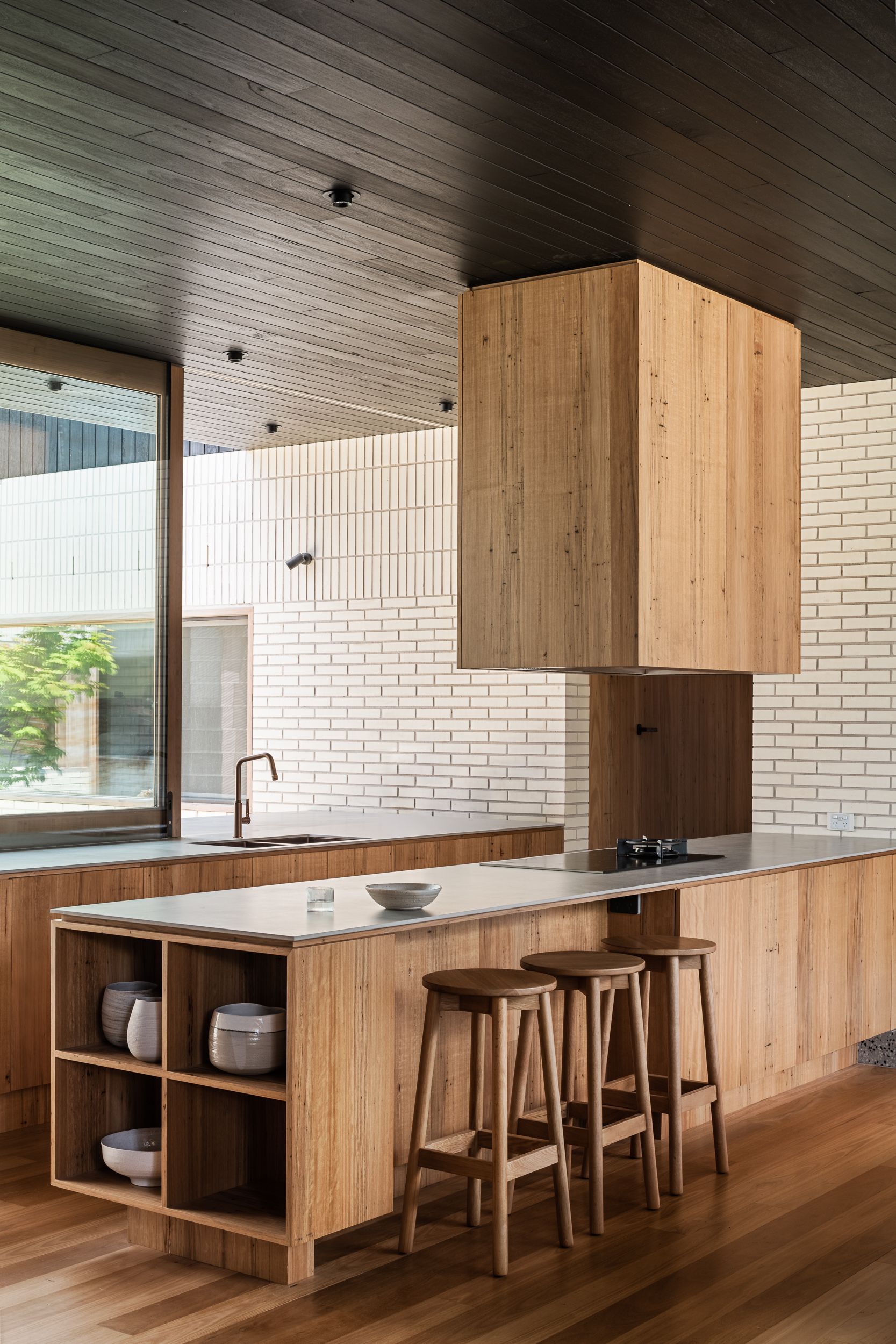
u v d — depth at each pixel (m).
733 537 4.90
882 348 5.70
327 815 7.54
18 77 3.39
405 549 7.68
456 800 7.50
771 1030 5.10
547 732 7.21
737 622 4.91
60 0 3.01
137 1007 3.58
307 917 3.60
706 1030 4.33
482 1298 3.27
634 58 3.30
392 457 7.75
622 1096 4.20
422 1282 3.37
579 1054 4.60
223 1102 3.63
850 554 6.27
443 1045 4.05
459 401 4.88
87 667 5.68
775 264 4.72
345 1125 3.37
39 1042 4.76
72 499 5.66
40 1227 3.76
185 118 3.62
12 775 5.38
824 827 6.31
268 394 6.74
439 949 4.03
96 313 5.36
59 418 5.65
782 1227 3.79
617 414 4.49
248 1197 3.55
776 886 5.12
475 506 4.80
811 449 6.39
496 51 3.27
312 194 4.14
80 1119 3.74
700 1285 3.37
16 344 5.51
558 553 4.59
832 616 6.31
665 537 4.54
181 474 6.15
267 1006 3.78
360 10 3.06
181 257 4.70
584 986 3.81
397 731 7.71
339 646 7.93
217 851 5.45
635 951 4.17
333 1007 3.34
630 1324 3.12
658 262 4.72
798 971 5.26
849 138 3.73
